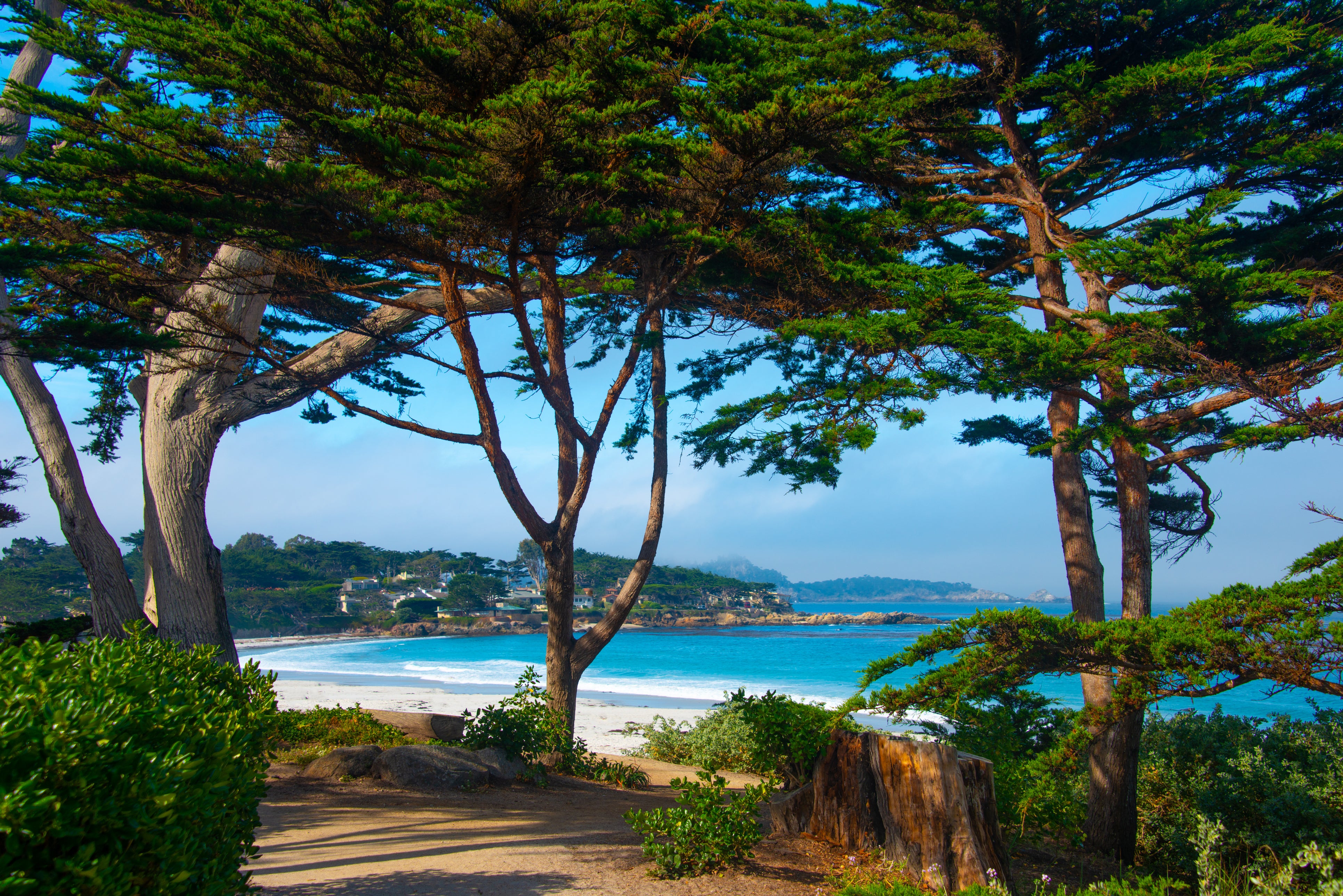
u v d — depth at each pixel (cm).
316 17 663
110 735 235
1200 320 680
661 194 855
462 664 7456
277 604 13275
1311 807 783
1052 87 1004
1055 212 1109
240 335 951
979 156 1129
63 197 678
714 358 1220
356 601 14812
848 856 593
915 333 716
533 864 557
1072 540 1008
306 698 3972
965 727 1105
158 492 1196
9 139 1185
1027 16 1003
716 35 845
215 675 429
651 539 1366
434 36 727
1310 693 3738
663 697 4600
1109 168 1048
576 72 775
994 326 730
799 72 833
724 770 1513
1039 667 602
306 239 724
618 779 1180
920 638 620
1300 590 493
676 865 542
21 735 220
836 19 1063
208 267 1127
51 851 226
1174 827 888
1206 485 1216
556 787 1032
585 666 1299
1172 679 559
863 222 943
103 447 1598
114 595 1187
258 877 500
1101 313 783
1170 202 1017
